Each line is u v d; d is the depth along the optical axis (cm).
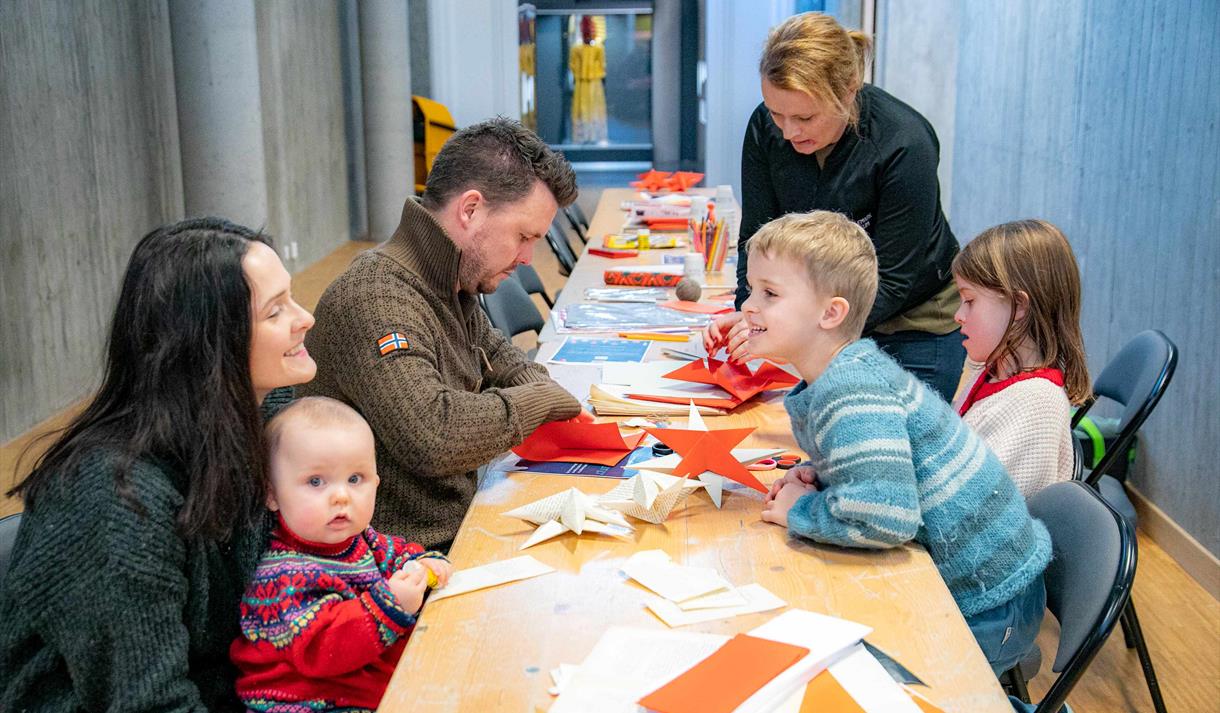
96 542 126
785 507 171
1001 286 206
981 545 164
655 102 1483
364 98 921
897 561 158
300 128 835
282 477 144
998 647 168
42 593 127
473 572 155
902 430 158
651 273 376
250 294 135
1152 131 361
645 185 618
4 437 455
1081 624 154
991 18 564
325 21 905
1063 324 207
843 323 167
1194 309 331
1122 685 280
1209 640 301
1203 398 327
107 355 137
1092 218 418
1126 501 283
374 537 159
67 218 508
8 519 157
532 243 205
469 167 194
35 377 481
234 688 147
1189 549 338
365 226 1012
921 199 253
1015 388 206
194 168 620
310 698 144
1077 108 433
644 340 295
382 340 184
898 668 130
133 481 128
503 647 135
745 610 142
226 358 133
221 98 610
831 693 122
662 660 129
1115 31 391
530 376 236
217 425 132
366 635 141
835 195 260
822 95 233
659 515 170
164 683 129
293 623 140
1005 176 538
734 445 183
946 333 280
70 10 510
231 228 140
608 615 142
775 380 242
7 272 456
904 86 572
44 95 485
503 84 945
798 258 165
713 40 962
